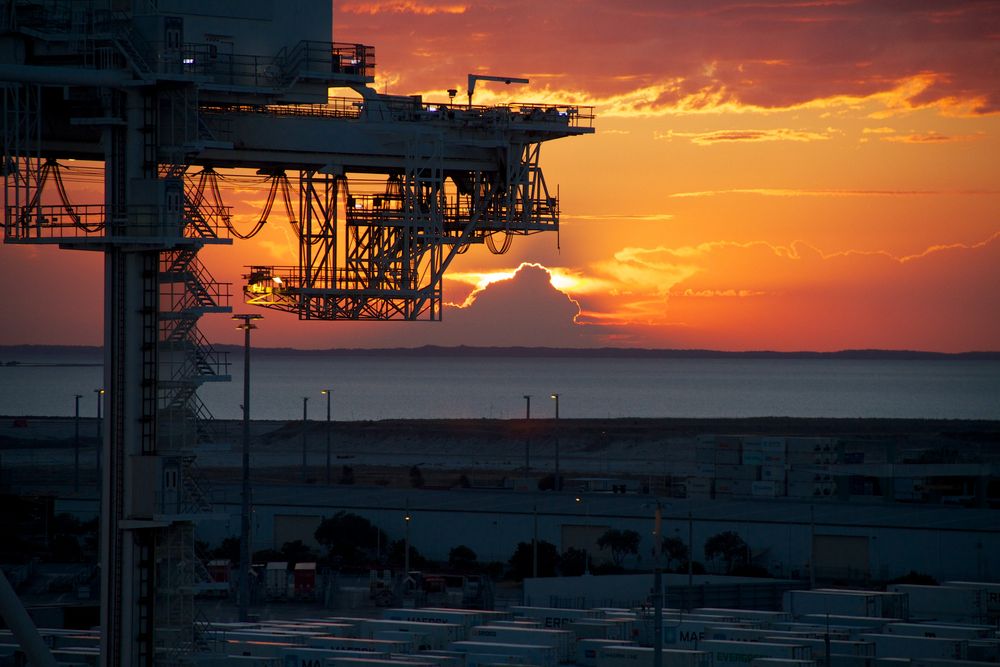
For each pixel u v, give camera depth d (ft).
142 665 607.78
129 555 605.73
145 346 608.19
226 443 626.64
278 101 633.61
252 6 627.87
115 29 610.65
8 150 613.11
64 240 606.55
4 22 606.14
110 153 609.83
